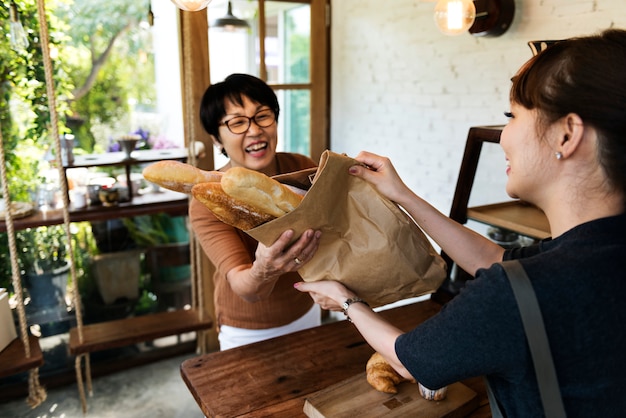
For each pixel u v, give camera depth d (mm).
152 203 2398
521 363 605
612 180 612
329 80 3041
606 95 586
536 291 587
